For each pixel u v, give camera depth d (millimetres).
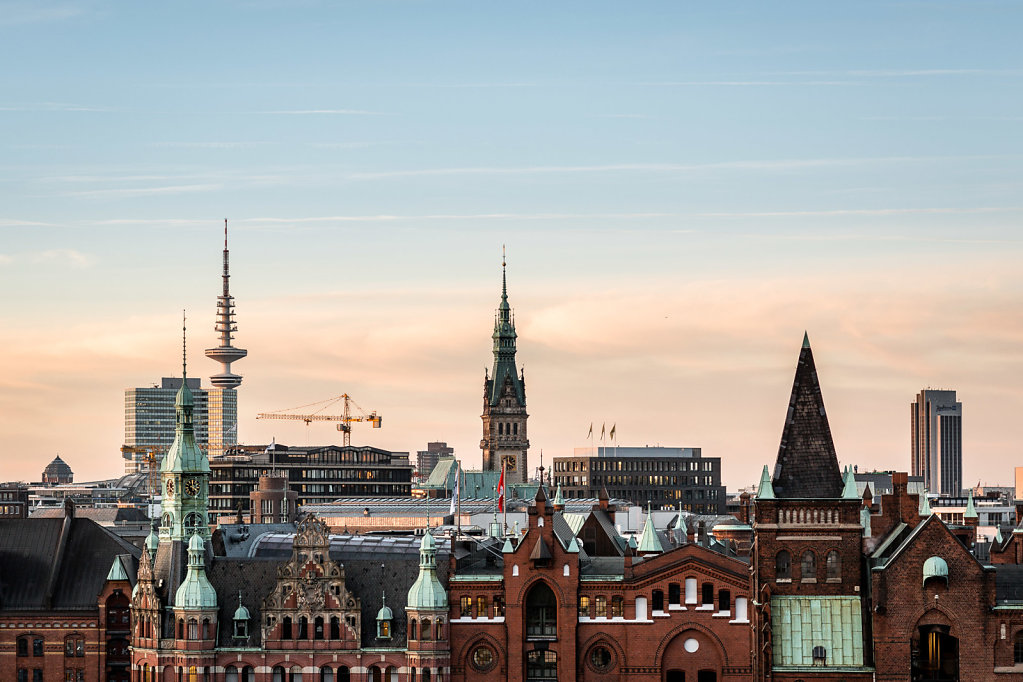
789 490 197625
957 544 191750
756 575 198375
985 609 191125
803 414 198875
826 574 196500
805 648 194750
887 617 191625
